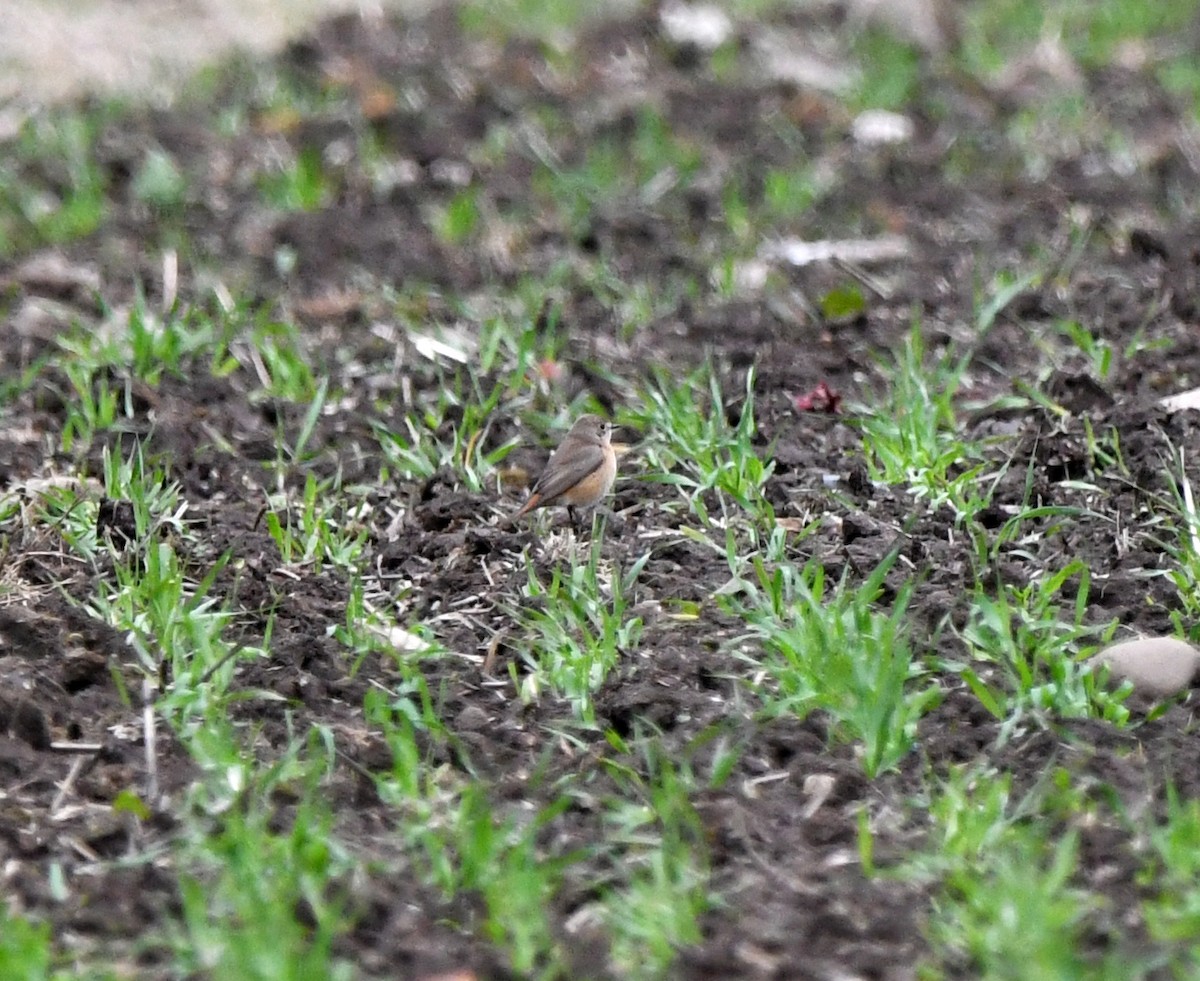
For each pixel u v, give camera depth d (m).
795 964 6.41
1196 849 6.83
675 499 10.38
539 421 11.34
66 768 7.71
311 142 16.70
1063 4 20.81
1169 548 9.24
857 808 7.43
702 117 17.30
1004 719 7.96
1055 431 10.59
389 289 13.47
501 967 6.38
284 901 6.62
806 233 14.90
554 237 14.72
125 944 6.58
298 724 8.07
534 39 19.03
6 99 17.62
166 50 18.86
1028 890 6.45
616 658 8.59
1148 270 13.71
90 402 11.27
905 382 11.12
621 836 7.16
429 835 6.99
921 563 9.44
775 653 8.52
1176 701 8.14
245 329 12.84
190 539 9.83
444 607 9.23
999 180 16.02
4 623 8.62
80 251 14.48
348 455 11.03
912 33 19.56
